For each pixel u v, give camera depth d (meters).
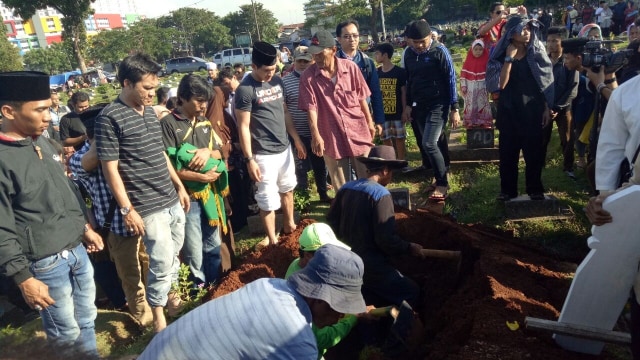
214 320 2.31
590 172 4.75
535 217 5.34
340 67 5.26
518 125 5.13
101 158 3.73
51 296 3.40
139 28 72.31
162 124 4.48
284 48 27.38
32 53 84.31
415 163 7.88
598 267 2.86
